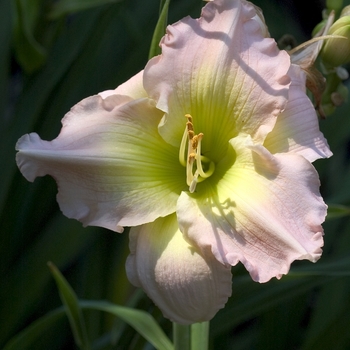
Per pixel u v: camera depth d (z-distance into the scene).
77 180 0.44
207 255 0.42
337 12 0.51
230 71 0.45
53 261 0.62
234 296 0.55
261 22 0.46
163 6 0.49
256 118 0.44
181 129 0.46
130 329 0.55
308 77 0.48
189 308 0.43
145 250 0.44
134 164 0.45
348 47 0.49
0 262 0.63
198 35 0.45
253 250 0.42
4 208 0.62
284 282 0.55
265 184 0.43
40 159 0.43
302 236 0.41
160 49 0.47
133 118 0.45
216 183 0.45
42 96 0.63
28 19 0.63
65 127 0.44
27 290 0.62
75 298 0.50
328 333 0.58
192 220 0.43
